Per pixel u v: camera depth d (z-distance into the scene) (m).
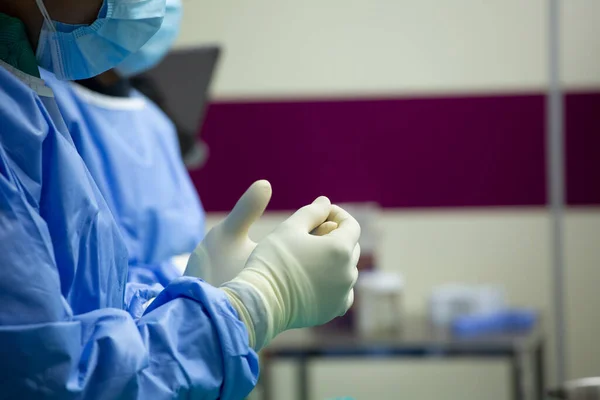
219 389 1.02
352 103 3.79
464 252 3.77
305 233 1.13
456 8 3.74
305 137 3.80
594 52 3.68
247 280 1.08
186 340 1.00
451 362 3.79
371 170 3.79
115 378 0.93
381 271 3.80
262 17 3.80
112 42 1.15
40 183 1.00
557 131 3.68
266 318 1.06
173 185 2.24
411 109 3.77
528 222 3.74
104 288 1.06
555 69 3.67
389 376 3.83
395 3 3.76
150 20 1.15
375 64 3.77
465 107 3.75
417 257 3.79
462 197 3.76
